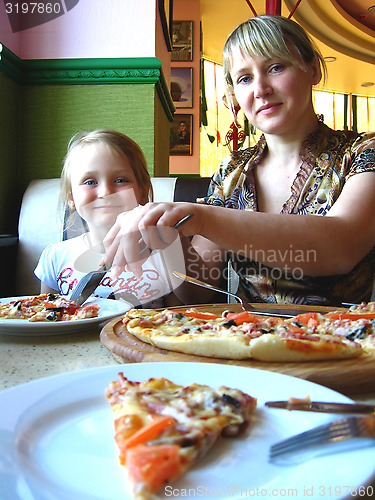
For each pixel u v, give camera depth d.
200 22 5.21
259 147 1.49
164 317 0.75
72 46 2.18
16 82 2.15
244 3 5.25
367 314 0.79
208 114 6.38
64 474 0.29
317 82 1.32
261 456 0.31
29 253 2.03
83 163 1.45
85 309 0.82
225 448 0.32
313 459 0.28
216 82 6.57
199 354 0.58
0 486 0.27
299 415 0.36
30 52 2.18
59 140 2.21
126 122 2.21
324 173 1.26
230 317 0.74
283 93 1.21
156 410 0.35
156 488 0.27
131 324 0.69
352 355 0.56
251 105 1.28
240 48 1.22
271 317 0.77
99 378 0.43
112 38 2.18
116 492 0.27
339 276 1.21
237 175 1.48
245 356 0.56
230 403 0.35
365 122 8.91
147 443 0.30
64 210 1.72
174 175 5.18
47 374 0.53
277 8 2.36
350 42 6.47
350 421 0.31
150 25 2.17
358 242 0.99
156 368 0.46
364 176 1.11
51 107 2.20
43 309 0.87
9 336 0.75
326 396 0.39
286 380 0.43
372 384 0.51
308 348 0.55
